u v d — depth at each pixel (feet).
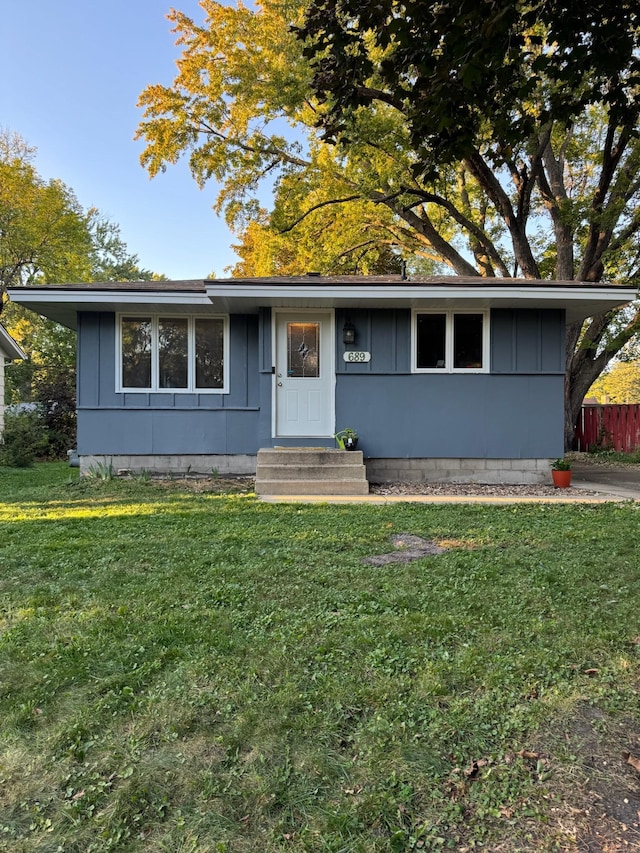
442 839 4.83
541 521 17.99
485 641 8.68
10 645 8.55
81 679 7.55
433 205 59.88
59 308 28.04
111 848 4.76
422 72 10.73
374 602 10.41
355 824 4.99
